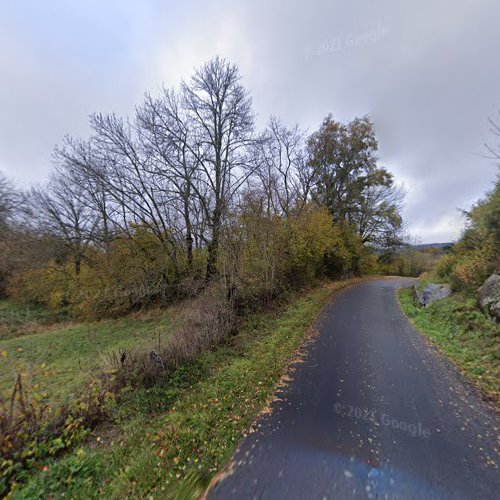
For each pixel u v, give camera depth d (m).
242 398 4.62
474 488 2.74
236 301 9.48
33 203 21.27
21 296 21.00
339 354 6.50
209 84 16.48
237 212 11.11
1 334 15.58
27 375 4.45
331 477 2.92
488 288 7.40
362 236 27.44
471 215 10.56
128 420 4.37
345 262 22.08
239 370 5.66
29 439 3.53
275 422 3.95
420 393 4.59
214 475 3.03
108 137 15.86
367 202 26.14
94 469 3.22
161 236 17.28
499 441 3.37
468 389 4.59
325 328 8.73
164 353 5.98
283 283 12.83
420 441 3.44
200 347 6.71
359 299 13.82
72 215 21.61
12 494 2.88
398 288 18.02
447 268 12.20
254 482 2.90
